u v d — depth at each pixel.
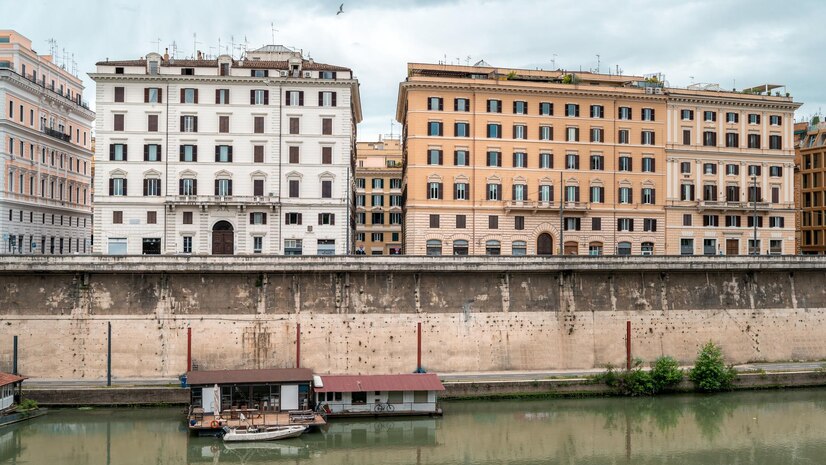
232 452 67.50
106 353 81.94
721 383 85.88
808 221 140.12
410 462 66.06
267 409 73.81
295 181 107.12
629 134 117.19
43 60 119.75
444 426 74.44
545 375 85.75
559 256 89.31
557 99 114.25
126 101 104.88
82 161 132.62
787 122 124.31
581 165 114.94
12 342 81.00
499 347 87.69
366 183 158.25
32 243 111.94
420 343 85.81
